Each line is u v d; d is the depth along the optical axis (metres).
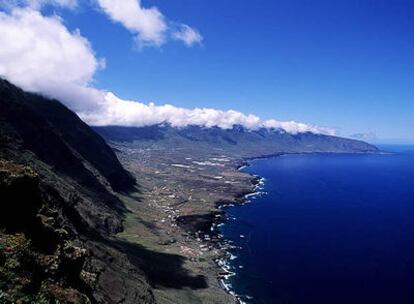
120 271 124.19
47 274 52.03
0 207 54.72
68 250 60.56
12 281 45.06
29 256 50.75
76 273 60.53
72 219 143.38
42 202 63.31
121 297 104.81
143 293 116.25
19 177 57.88
